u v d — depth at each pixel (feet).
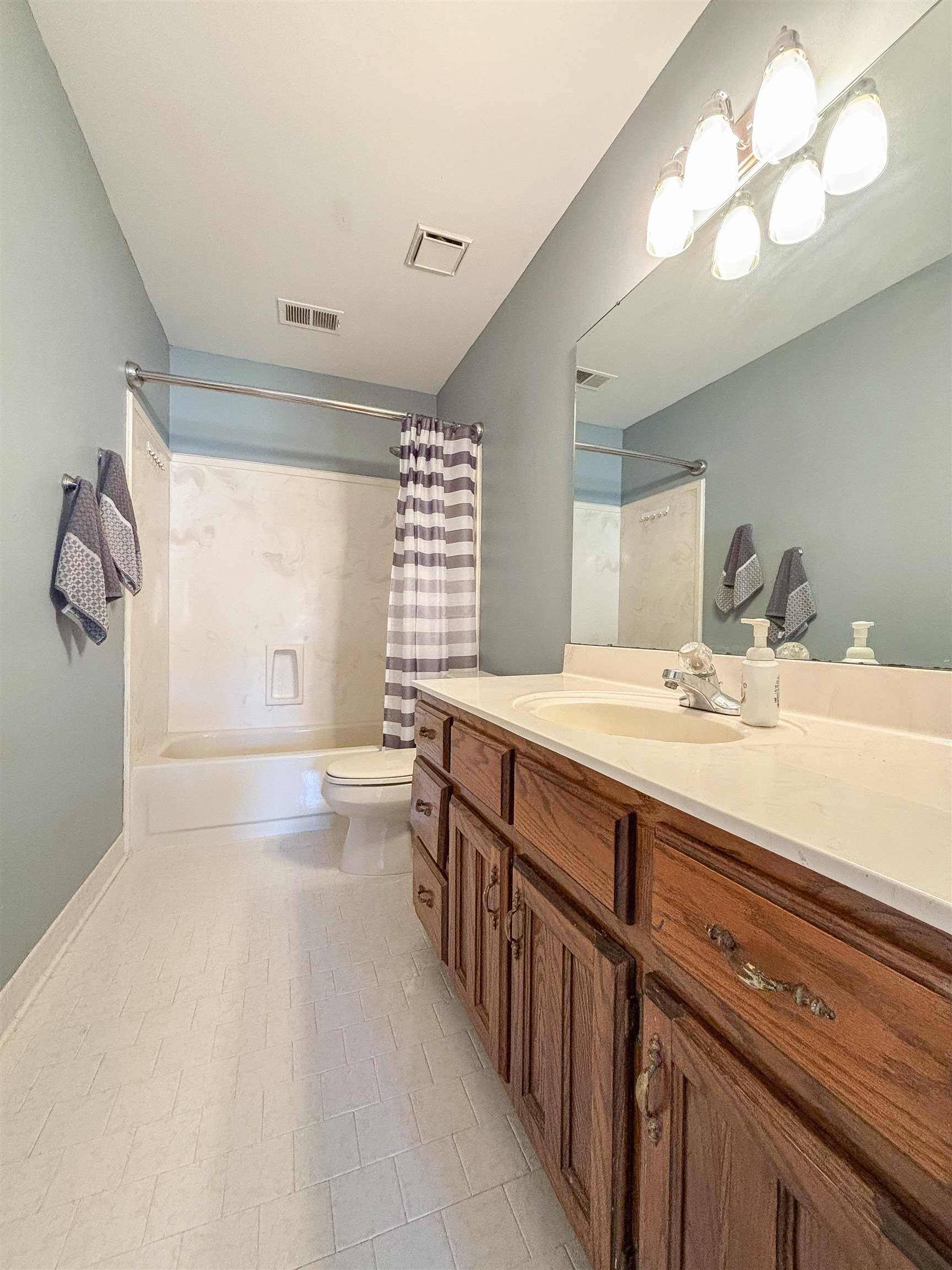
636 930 2.02
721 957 1.59
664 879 1.84
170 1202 2.66
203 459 8.95
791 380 3.25
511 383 7.00
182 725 8.89
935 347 2.52
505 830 3.15
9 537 3.72
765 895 1.45
